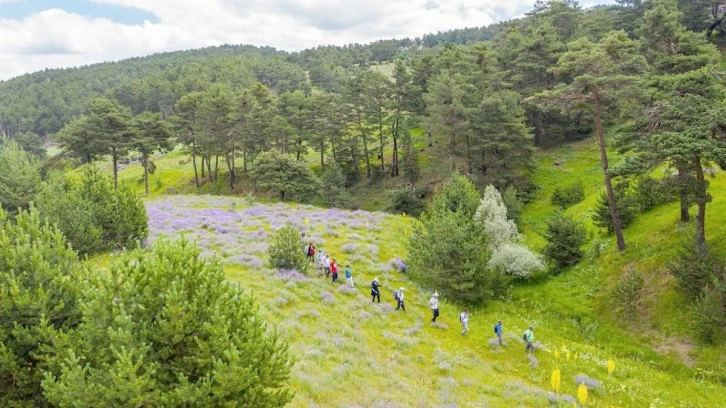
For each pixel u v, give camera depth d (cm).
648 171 3030
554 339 2752
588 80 3222
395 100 7669
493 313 3019
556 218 3706
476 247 3078
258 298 2359
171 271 1012
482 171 6144
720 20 7812
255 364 1019
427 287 3212
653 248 3266
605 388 2180
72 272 1191
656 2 6619
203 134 7700
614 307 3017
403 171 7019
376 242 4003
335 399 1546
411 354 2219
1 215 1270
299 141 7706
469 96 6022
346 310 2558
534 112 6800
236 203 5634
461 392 1911
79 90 19188
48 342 1016
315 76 17525
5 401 957
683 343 2581
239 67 17188
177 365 974
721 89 2831
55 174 3916
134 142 6606
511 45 7481
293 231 3070
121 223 2850
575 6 8762
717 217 3288
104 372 895
